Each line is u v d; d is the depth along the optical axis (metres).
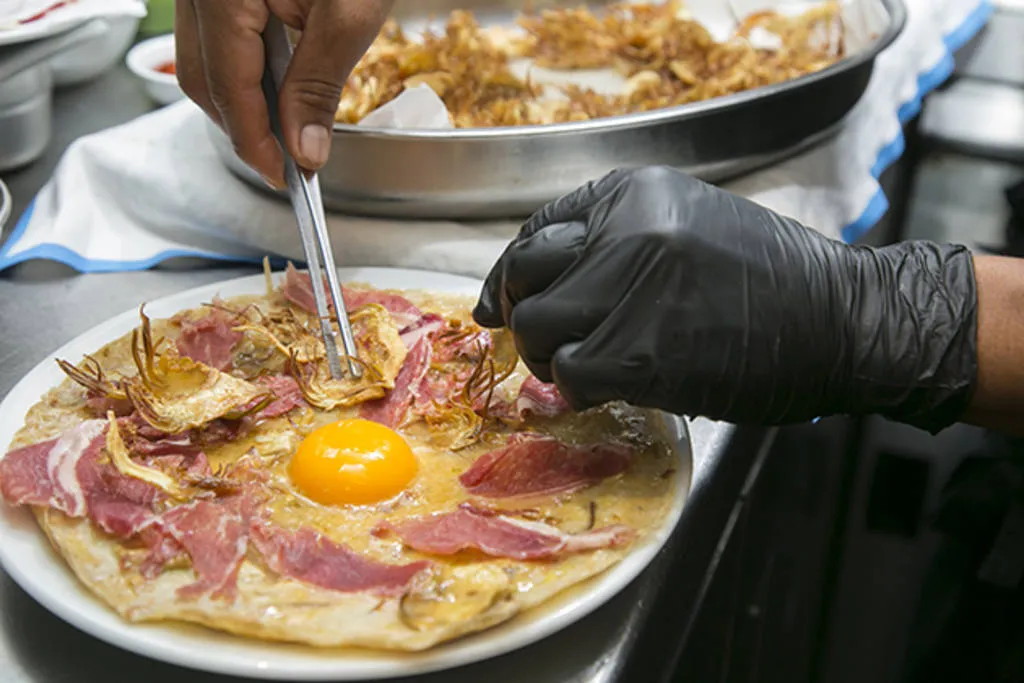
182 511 0.46
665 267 0.48
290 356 0.54
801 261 0.50
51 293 0.65
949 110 1.08
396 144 0.64
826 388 0.51
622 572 0.45
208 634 0.43
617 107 0.81
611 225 0.49
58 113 0.86
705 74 0.88
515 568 0.45
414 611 0.43
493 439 0.52
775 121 0.70
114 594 0.44
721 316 0.48
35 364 0.59
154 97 0.87
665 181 0.50
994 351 0.51
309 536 0.46
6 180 0.76
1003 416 0.53
